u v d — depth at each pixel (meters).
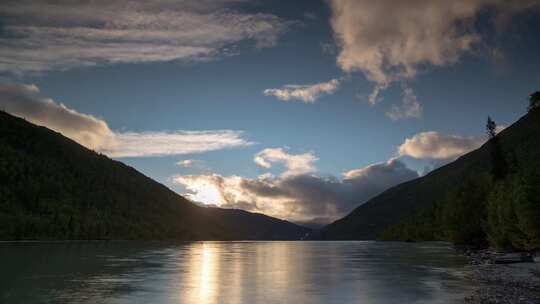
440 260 86.81
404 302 35.66
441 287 43.91
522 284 44.53
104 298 38.56
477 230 133.00
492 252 97.31
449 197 150.50
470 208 134.50
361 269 69.31
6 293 40.97
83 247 160.75
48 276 55.47
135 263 81.94
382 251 141.25
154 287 46.03
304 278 55.56
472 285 44.84
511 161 141.62
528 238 83.88
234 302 36.75
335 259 99.25
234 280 53.25
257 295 40.59
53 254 107.12
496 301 33.69
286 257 109.69
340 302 36.41
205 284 48.91
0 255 100.38
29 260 84.19
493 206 105.19
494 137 142.50
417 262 82.25
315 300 37.59
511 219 90.19
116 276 56.56
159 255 115.12
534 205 77.38
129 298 38.62
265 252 144.38
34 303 35.84
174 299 38.22
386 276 57.12
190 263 84.19
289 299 38.22
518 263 67.62
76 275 57.03
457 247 143.62
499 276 51.72
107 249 148.38
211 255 119.25
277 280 53.34
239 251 153.25
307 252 144.25
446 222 144.75
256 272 64.75
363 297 38.91
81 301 36.91
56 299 37.78
